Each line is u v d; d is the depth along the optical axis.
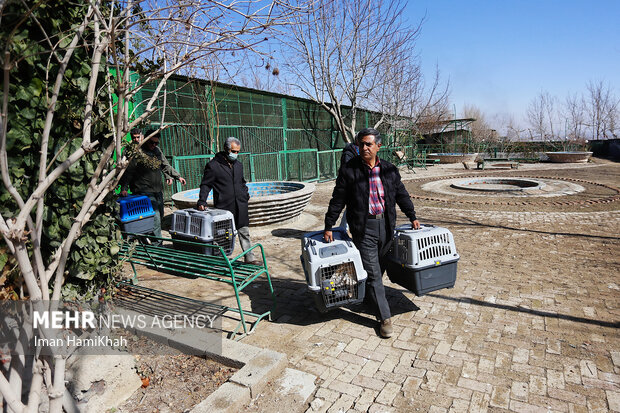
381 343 3.57
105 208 2.72
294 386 2.94
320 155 17.95
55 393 1.91
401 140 23.55
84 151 1.77
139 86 2.18
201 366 3.15
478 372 3.11
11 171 2.02
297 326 3.92
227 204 5.27
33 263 2.26
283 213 8.19
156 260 4.05
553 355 3.30
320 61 15.59
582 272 5.27
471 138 31.88
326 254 3.52
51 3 2.09
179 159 10.35
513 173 19.80
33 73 2.04
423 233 3.73
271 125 14.73
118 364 2.79
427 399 2.81
